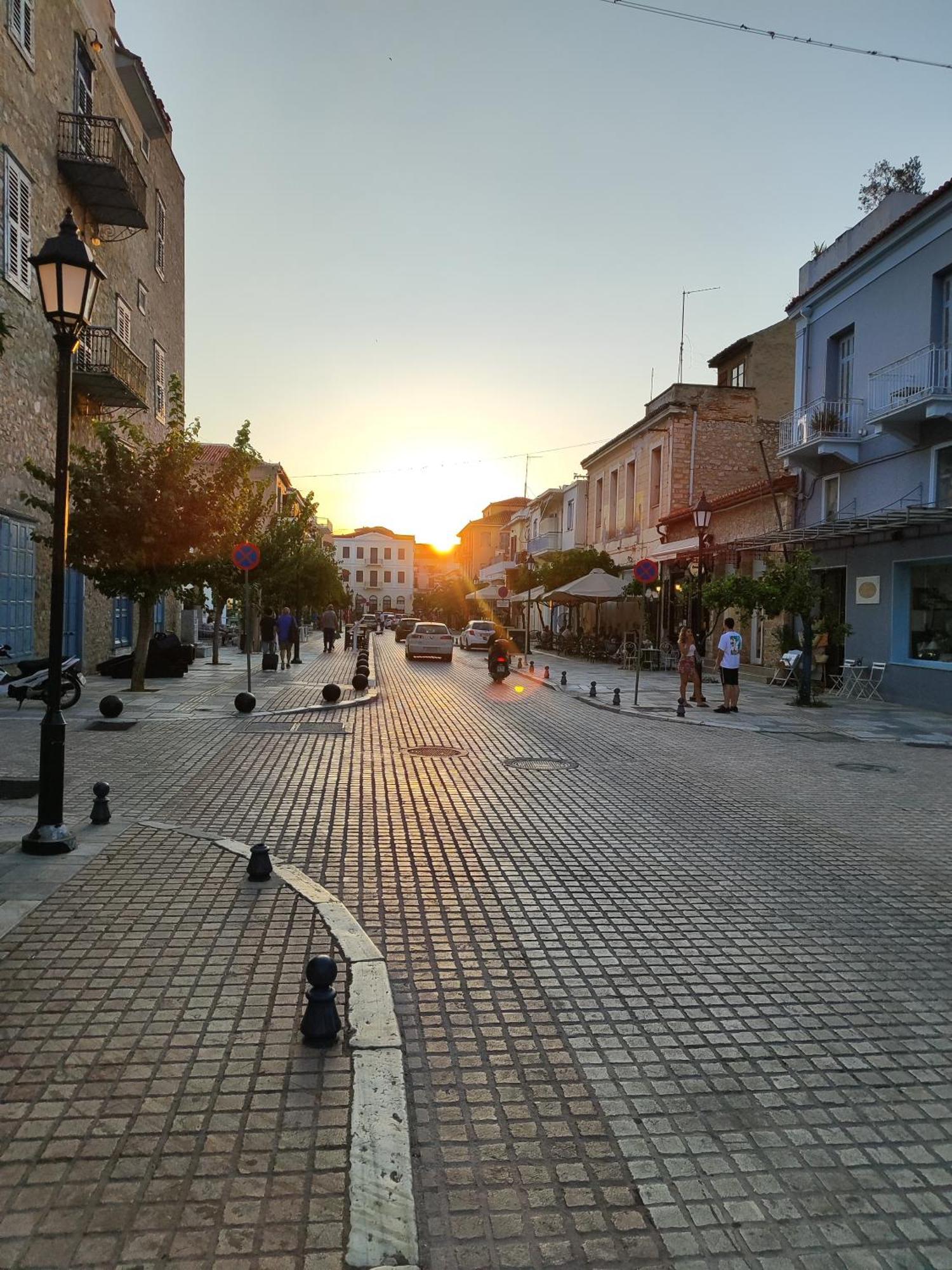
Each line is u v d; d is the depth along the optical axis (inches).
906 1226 106.3
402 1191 107.0
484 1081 136.9
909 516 605.3
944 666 649.0
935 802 364.5
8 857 241.1
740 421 1222.9
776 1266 98.9
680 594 1001.5
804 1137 124.4
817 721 608.7
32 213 655.8
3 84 601.9
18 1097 124.9
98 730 498.0
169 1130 118.0
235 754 430.9
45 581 698.2
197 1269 93.8
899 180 1168.8
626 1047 149.4
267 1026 148.2
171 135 1082.7
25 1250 95.3
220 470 677.3
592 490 1700.3
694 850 279.7
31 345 660.7
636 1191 111.0
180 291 1151.6
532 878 245.1
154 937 186.2
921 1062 147.5
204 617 1748.3
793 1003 169.3
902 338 691.4
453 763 423.8
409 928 202.8
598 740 514.6
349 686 807.7
